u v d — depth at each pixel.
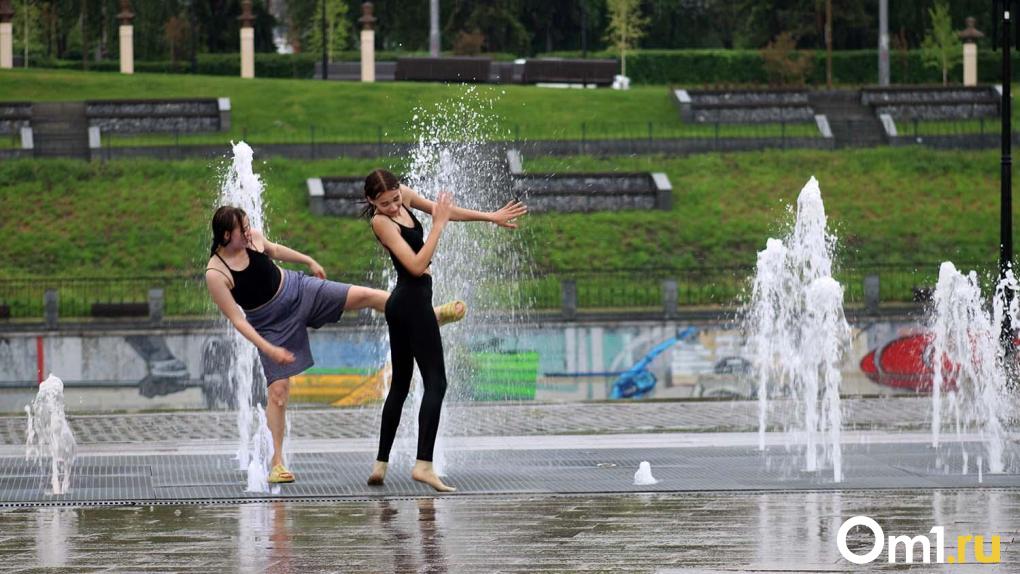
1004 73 62.66
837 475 30.22
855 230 100.88
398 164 109.19
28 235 96.19
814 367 40.19
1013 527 22.70
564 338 74.69
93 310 76.88
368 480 28.78
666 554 20.22
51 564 19.95
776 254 73.75
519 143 114.25
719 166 111.81
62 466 33.44
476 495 27.23
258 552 20.73
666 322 74.88
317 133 119.62
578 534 22.17
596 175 106.25
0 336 72.81
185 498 27.09
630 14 190.50
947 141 118.88
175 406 72.88
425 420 27.78
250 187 41.06
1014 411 55.03
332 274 87.50
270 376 28.84
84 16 179.88
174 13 194.50
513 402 64.94
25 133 113.19
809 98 129.62
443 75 141.75
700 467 32.19
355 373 70.06
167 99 121.62
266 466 32.91
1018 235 99.62
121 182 104.12
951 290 61.72
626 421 51.88
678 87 134.12
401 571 18.98
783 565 19.31
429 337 27.78
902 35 183.12
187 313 78.06
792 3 199.88
